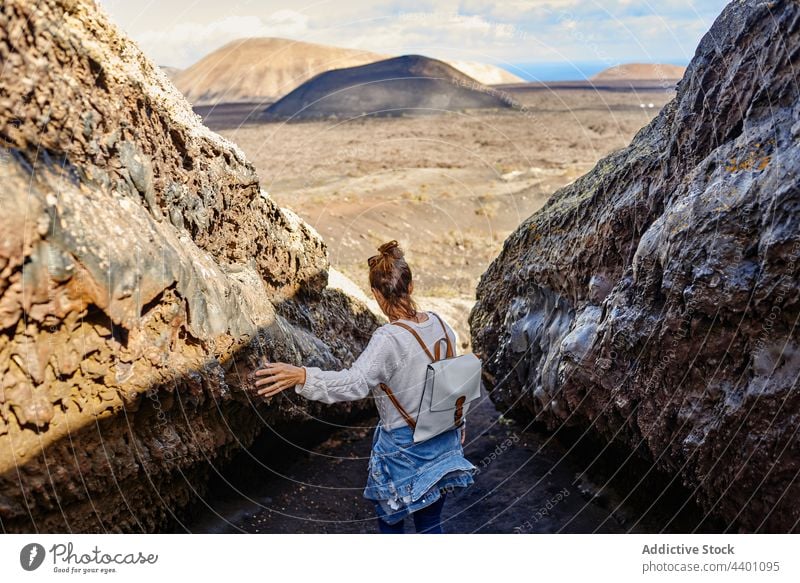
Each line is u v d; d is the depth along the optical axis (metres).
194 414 2.70
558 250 4.00
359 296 5.85
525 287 4.48
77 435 2.15
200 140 3.18
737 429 2.37
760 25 2.68
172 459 2.54
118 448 2.31
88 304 2.07
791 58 2.48
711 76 2.96
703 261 2.50
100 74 2.30
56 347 2.02
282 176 24.03
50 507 2.12
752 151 2.51
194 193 3.02
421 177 22.64
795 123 2.37
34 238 1.89
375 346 2.40
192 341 2.60
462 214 16.78
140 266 2.21
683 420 2.60
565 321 3.89
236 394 2.92
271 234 4.04
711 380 2.51
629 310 2.95
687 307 2.54
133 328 2.24
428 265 13.12
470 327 5.46
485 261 13.80
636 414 2.92
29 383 1.97
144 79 2.70
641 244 2.93
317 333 4.50
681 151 3.14
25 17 2.00
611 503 3.25
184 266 2.50
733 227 2.44
